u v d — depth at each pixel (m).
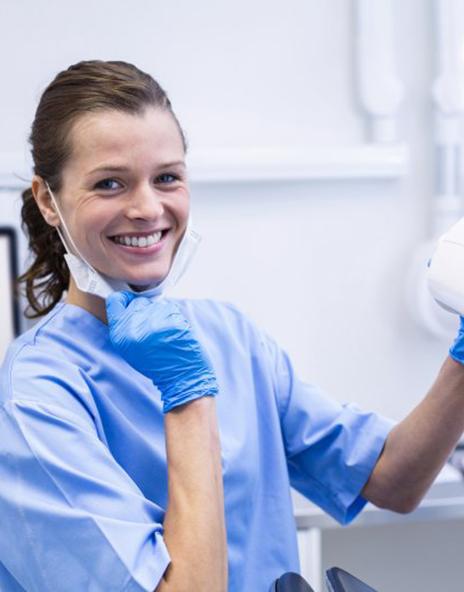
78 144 1.02
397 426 1.22
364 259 1.96
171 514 0.95
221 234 1.89
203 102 1.85
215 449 0.99
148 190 1.03
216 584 0.93
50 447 0.96
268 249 1.92
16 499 0.96
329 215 1.93
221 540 0.94
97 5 1.79
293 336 1.96
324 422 1.26
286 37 1.86
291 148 1.87
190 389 1.00
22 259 1.77
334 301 1.96
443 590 2.15
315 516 1.57
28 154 1.74
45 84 1.79
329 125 1.90
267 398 1.25
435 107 1.93
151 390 1.13
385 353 2.00
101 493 0.95
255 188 1.89
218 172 1.82
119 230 1.04
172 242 1.09
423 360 2.01
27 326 1.78
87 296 1.14
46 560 0.95
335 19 1.87
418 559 2.12
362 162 1.87
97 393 1.09
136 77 1.06
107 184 1.03
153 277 1.07
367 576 2.11
